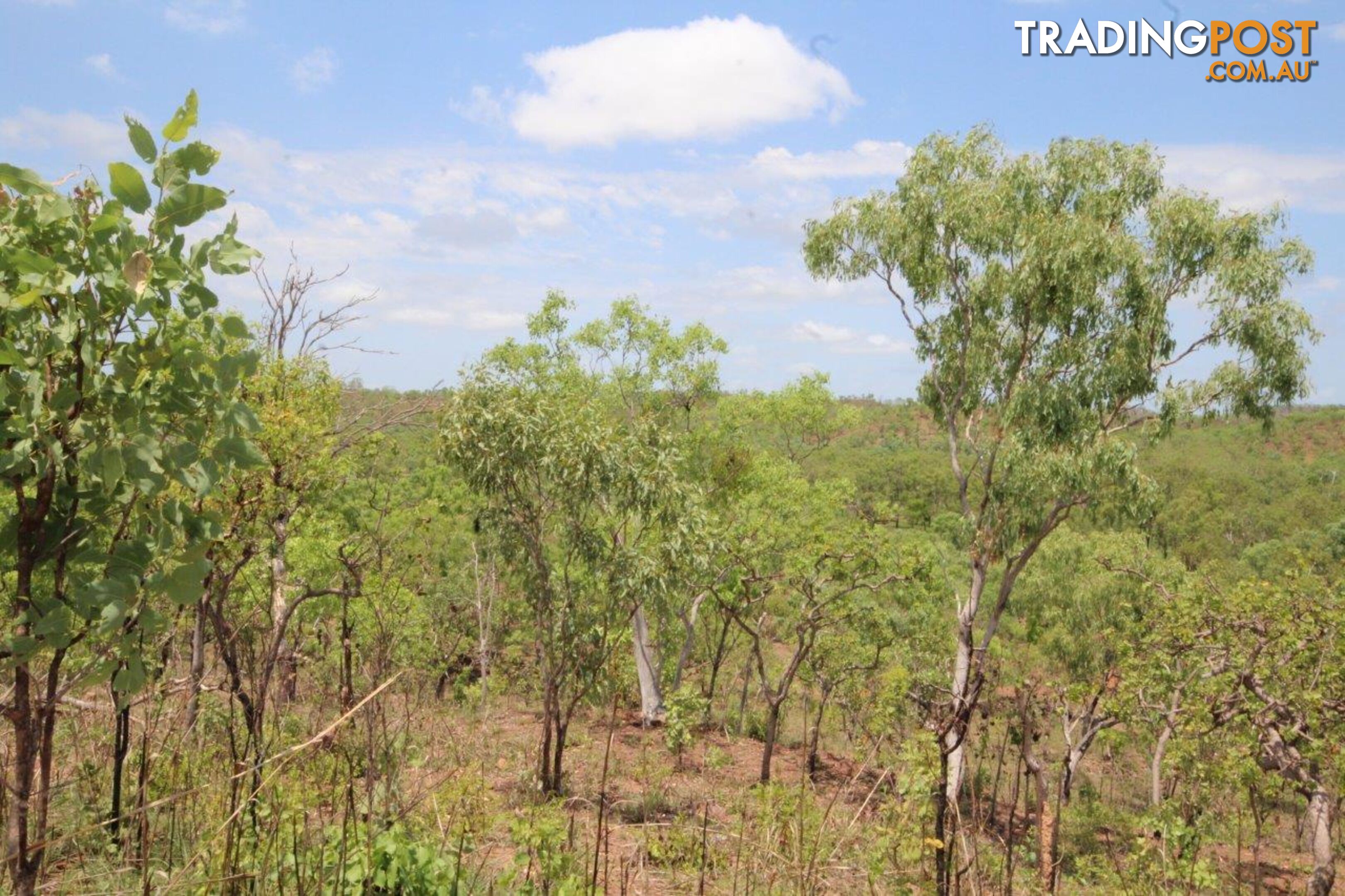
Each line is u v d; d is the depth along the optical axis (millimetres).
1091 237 17203
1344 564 14742
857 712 17797
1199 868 8422
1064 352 17922
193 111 2715
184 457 2686
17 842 2756
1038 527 19125
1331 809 12438
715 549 15328
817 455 75438
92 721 6664
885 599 18781
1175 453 123812
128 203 2670
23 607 2795
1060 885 9086
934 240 19641
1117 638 15148
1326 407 161875
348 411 11984
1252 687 12641
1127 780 23562
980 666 7441
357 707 3840
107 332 2721
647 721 20609
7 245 2607
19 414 2652
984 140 19344
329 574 10406
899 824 5832
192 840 5246
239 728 6848
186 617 6008
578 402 14883
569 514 13164
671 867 6770
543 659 12945
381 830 5312
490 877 5887
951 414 20344
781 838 6695
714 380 25031
